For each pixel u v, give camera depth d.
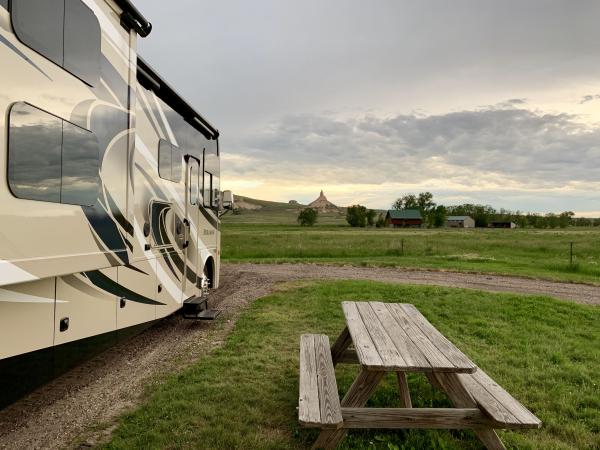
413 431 3.68
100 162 3.91
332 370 3.92
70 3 3.45
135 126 4.68
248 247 25.16
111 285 4.55
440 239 38.91
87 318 4.09
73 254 3.48
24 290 3.21
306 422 2.96
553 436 3.78
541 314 8.29
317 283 11.51
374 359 3.22
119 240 4.25
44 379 3.44
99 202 3.89
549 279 13.94
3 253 2.73
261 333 6.70
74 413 4.10
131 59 4.54
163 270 6.07
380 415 3.25
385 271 15.22
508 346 6.26
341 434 3.30
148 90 5.57
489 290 11.54
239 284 11.77
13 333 3.10
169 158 6.29
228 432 3.62
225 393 4.42
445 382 3.43
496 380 4.90
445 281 13.02
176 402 4.16
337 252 22.05
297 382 4.75
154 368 5.31
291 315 7.89
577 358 5.85
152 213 5.68
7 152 2.76
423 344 3.65
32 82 3.01
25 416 4.05
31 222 2.98
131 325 5.06
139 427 3.74
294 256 21.06
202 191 7.91
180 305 6.79
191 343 6.36
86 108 3.69
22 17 2.91
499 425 3.13
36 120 3.04
